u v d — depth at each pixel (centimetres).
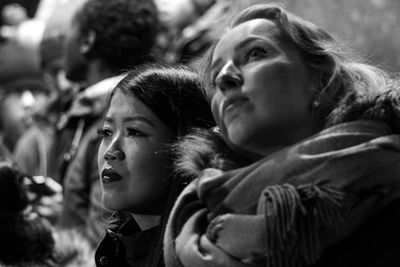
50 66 462
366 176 163
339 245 167
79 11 362
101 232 304
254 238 161
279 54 173
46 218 314
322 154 163
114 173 199
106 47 348
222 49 177
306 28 178
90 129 336
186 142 187
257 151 173
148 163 198
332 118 172
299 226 159
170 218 178
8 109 523
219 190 171
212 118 205
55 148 381
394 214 168
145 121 199
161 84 203
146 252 202
